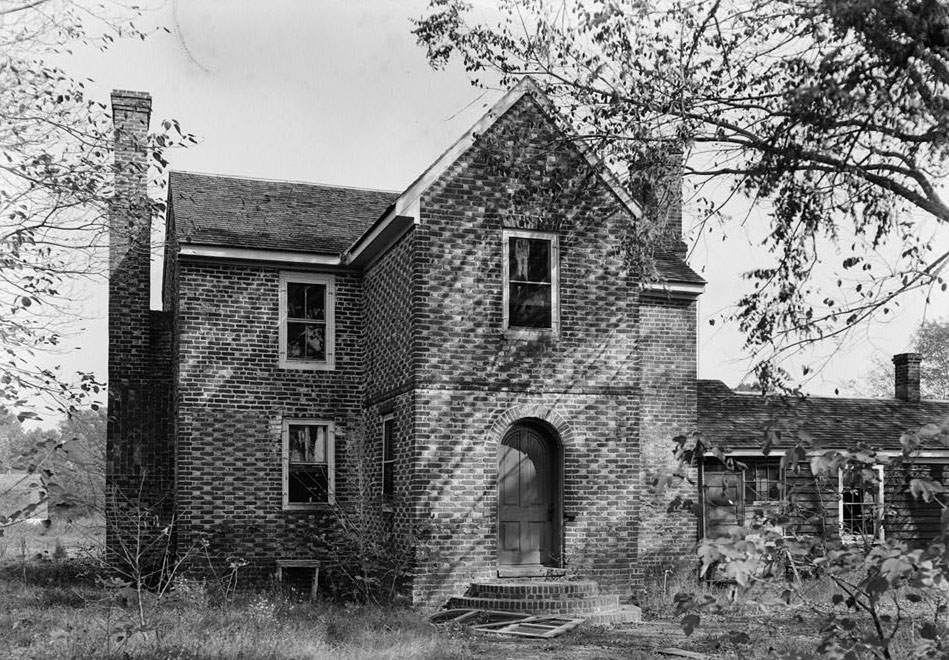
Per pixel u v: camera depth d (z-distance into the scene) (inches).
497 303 678.5
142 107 846.5
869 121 450.9
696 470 810.8
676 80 481.7
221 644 444.1
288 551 746.2
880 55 426.6
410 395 661.3
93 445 779.4
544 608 608.7
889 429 944.3
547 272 697.6
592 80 498.0
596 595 629.3
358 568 716.0
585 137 527.5
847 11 403.5
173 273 840.9
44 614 537.3
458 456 658.2
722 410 905.5
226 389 748.0
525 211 689.0
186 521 724.0
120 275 813.2
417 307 657.6
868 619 313.6
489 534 660.1
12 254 422.9
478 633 550.0
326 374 780.0
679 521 804.0
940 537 184.1
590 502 683.4
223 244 738.2
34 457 344.2
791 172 481.4
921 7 402.3
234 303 757.9
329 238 810.2
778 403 560.1
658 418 827.4
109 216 459.2
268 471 750.5
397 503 681.6
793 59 467.8
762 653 441.1
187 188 856.3
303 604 628.1
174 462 791.7
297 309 784.3
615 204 706.8
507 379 674.2
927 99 430.9
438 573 644.1
